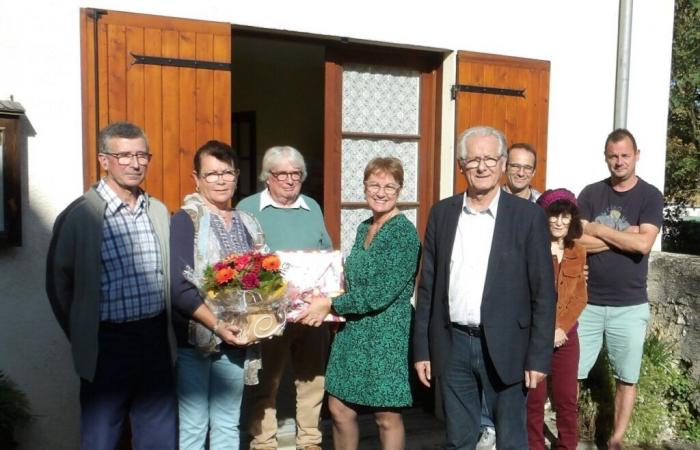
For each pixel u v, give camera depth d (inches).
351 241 172.9
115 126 104.0
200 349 110.1
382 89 173.0
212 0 139.9
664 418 171.3
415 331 116.6
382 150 174.9
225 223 116.2
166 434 110.3
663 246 360.5
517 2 179.9
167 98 133.8
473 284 108.3
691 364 173.0
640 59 202.5
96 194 104.2
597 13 193.3
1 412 116.9
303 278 120.1
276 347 136.3
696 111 385.1
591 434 164.4
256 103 308.3
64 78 126.3
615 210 147.5
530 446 136.2
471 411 112.6
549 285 106.4
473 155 106.3
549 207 130.5
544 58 185.8
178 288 107.6
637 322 144.6
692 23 368.5
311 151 280.4
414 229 118.5
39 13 123.7
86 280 101.5
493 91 174.7
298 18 149.8
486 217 109.3
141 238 106.4
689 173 358.9
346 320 120.0
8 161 119.6
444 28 168.9
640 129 205.0
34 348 126.6
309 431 140.7
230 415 115.8
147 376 108.0
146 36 131.4
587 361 148.9
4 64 121.6
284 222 135.2
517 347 107.3
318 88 274.7
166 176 134.3
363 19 157.8
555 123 190.1
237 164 115.9
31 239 125.3
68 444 130.3
